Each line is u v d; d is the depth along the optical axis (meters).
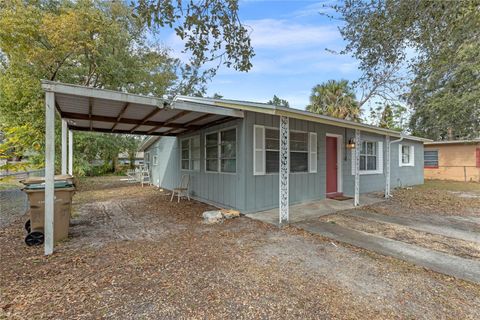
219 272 2.99
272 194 6.41
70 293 2.53
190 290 2.59
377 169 9.88
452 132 14.19
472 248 3.75
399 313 2.19
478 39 3.34
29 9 9.04
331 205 6.84
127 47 13.12
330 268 3.10
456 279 2.81
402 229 4.72
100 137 16.59
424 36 3.34
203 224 5.20
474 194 8.96
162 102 4.40
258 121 6.09
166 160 11.59
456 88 6.96
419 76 5.11
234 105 5.32
